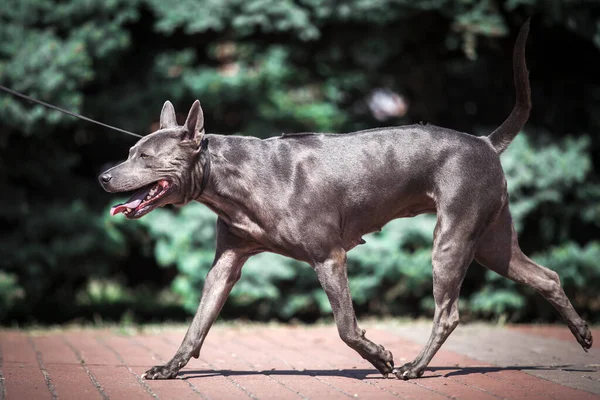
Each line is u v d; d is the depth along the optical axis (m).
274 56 11.33
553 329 8.87
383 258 10.02
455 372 5.35
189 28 9.98
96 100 10.23
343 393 4.52
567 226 10.36
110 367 5.65
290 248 5.07
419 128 5.25
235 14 9.93
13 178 10.18
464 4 10.07
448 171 5.09
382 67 11.79
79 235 9.68
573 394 4.43
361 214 5.13
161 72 10.82
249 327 9.31
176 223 10.08
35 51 9.11
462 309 10.69
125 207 4.92
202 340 5.22
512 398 4.30
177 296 12.32
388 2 9.72
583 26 9.77
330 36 10.64
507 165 9.90
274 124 11.43
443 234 5.07
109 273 11.34
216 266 5.32
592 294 10.71
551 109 11.08
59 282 10.64
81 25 9.91
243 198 5.07
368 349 5.02
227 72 12.49
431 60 11.66
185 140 4.96
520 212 9.87
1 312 9.27
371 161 5.10
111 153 11.20
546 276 5.39
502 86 11.98
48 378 5.04
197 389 4.68
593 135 11.04
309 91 13.84
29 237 9.68
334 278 5.00
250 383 4.91
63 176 10.32
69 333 8.59
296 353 6.62
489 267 5.47
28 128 9.00
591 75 11.03
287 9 9.80
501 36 10.57
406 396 4.39
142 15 10.77
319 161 5.09
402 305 10.81
